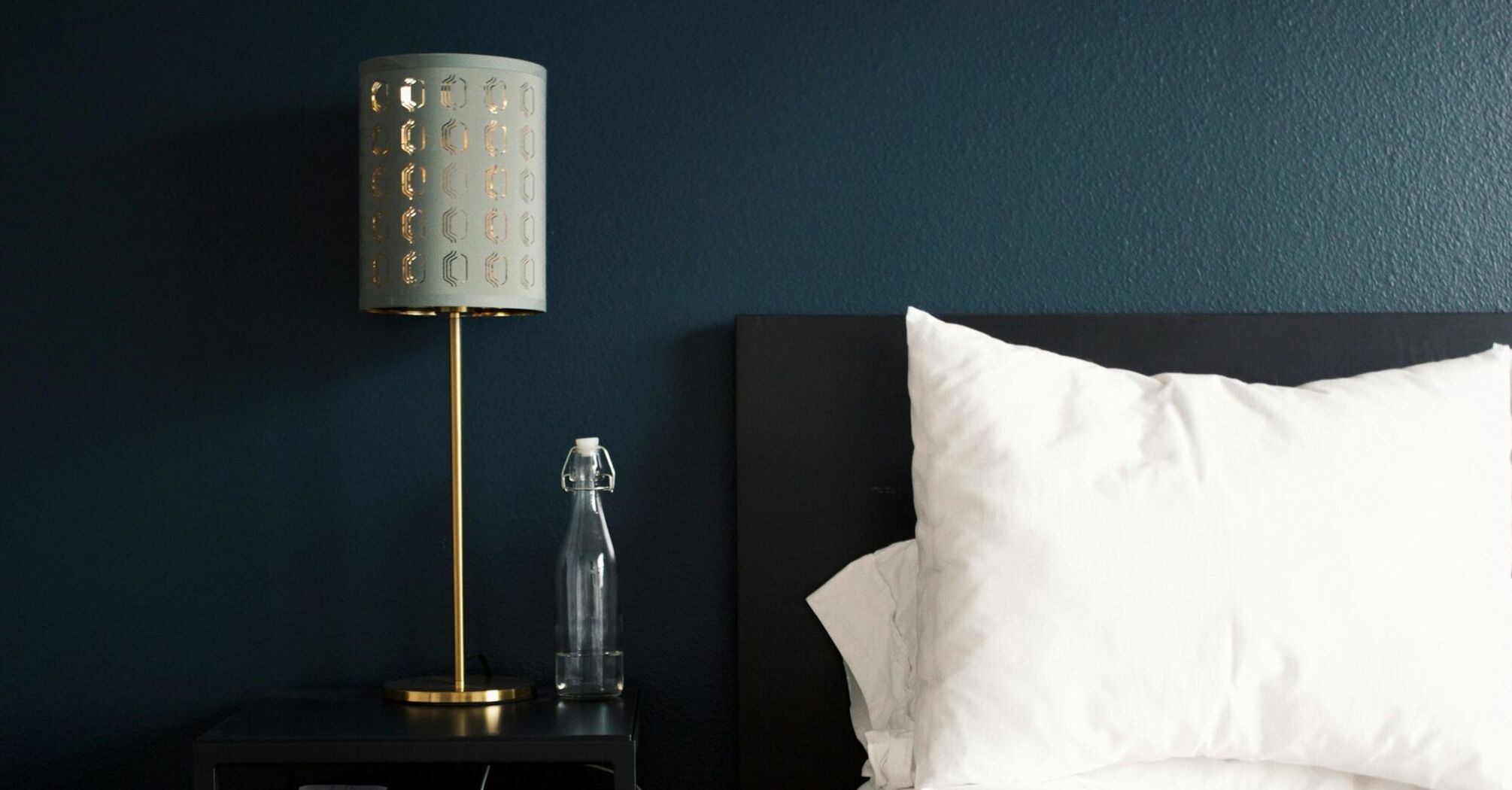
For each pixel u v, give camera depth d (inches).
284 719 70.6
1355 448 64.6
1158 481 63.5
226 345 81.1
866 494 79.1
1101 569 61.7
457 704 73.9
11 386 80.8
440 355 81.5
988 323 80.2
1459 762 60.4
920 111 81.5
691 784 81.6
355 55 81.2
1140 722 60.7
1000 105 81.6
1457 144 81.8
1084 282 81.7
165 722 81.0
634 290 81.5
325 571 81.4
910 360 71.4
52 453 80.8
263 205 81.1
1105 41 81.7
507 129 70.9
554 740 66.6
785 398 79.4
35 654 80.8
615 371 81.6
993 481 64.6
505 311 75.7
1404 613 61.0
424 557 81.5
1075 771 61.4
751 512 79.4
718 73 81.6
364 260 72.0
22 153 80.7
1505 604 63.2
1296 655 60.6
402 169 70.1
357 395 81.2
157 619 81.0
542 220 73.2
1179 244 81.8
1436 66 81.9
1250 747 61.6
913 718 68.8
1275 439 65.1
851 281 81.5
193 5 81.0
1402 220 82.0
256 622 81.1
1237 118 81.8
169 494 81.0
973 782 61.2
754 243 81.5
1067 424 66.6
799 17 81.7
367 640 81.4
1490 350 71.5
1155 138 81.7
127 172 81.0
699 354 81.6
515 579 81.4
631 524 81.6
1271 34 81.9
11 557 80.7
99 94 80.8
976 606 62.5
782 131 81.5
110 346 81.0
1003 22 81.7
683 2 81.5
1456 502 64.2
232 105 81.2
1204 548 61.8
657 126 81.5
